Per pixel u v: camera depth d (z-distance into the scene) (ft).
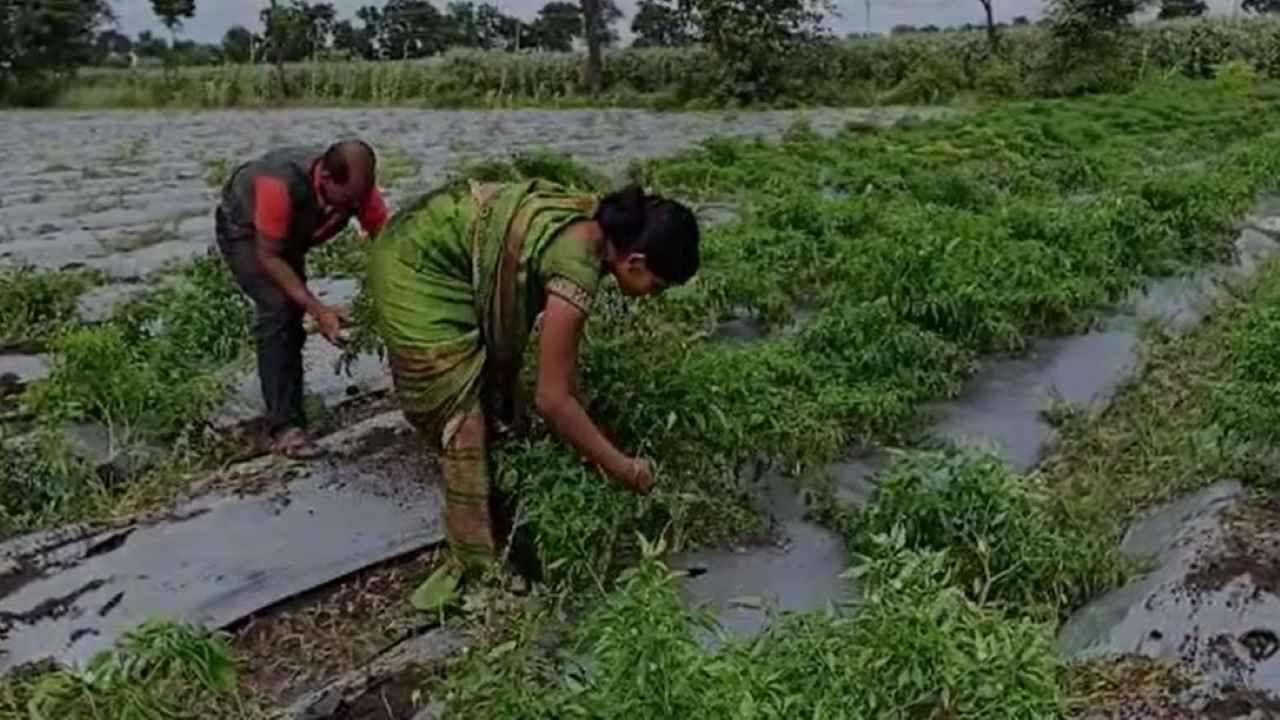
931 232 32.53
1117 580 17.38
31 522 20.16
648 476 16.56
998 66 130.93
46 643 16.84
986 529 17.17
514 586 16.84
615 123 110.11
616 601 12.57
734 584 17.94
